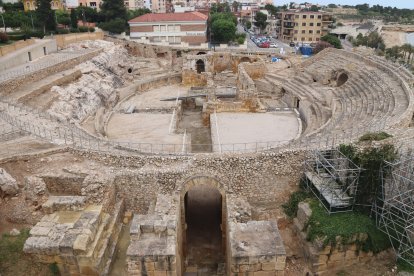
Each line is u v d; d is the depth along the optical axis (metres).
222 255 24.75
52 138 30.33
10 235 20.62
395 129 27.94
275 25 154.75
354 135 28.08
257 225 19.25
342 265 21.39
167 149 35.41
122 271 20.98
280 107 53.16
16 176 24.62
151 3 186.62
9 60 50.44
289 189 26.20
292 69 66.94
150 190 25.03
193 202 30.39
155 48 87.06
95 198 22.55
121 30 99.62
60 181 24.28
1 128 31.39
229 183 24.61
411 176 20.84
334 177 22.91
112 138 38.75
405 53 101.62
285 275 21.22
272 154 25.53
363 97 42.69
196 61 70.12
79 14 104.12
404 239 21.22
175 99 55.25
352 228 21.00
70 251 18.86
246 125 43.00
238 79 59.00
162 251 17.22
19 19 80.06
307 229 22.22
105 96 52.97
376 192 21.69
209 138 43.25
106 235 21.66
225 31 103.88
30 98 40.88
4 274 18.64
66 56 60.97
